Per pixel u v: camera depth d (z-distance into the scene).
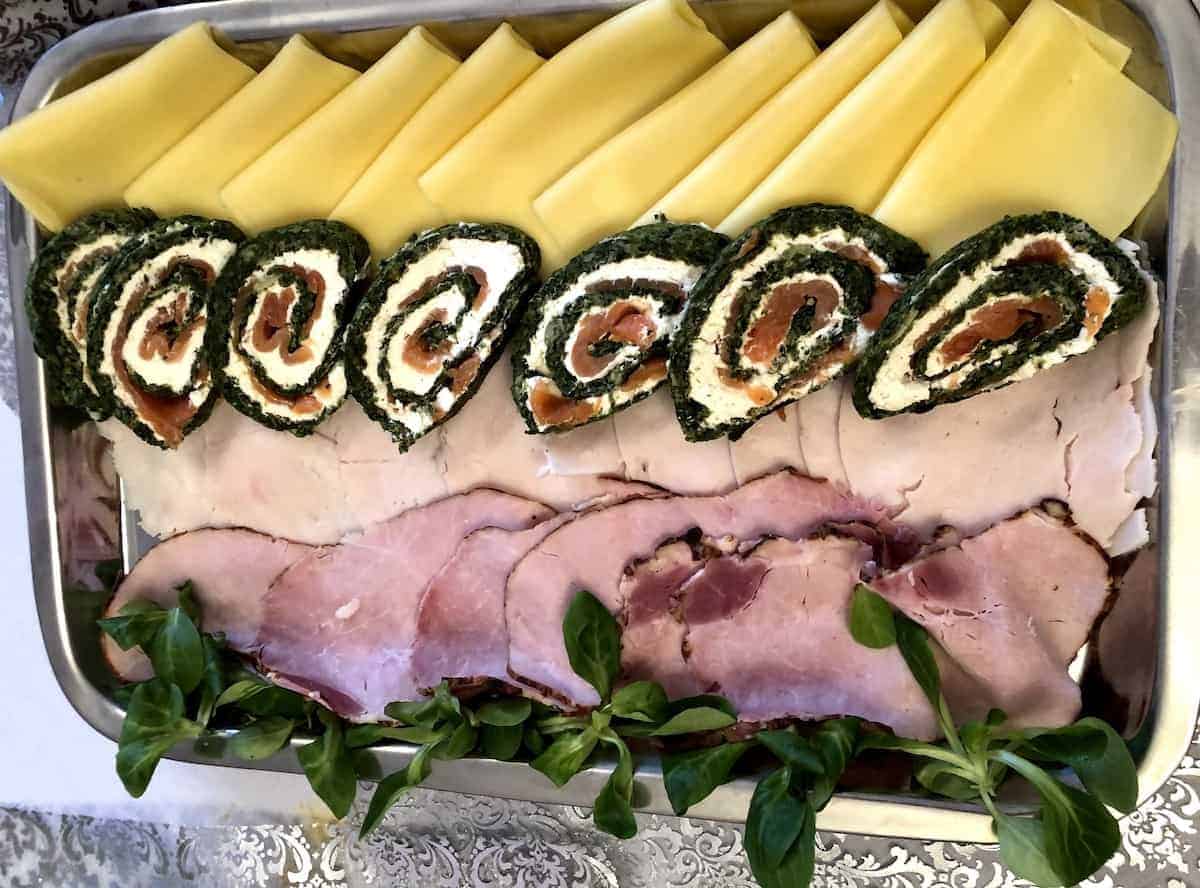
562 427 0.31
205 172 0.32
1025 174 0.27
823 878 0.36
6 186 0.34
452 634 0.34
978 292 0.27
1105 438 0.29
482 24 0.31
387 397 0.32
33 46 0.36
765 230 0.28
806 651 0.31
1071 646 0.30
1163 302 0.28
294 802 0.41
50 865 0.45
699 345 0.29
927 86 0.27
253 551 0.36
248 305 0.32
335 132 0.31
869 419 0.30
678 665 0.32
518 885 0.39
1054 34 0.26
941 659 0.31
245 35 0.33
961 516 0.30
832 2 0.29
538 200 0.30
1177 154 0.27
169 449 0.35
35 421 0.36
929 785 0.30
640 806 0.32
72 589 0.37
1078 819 0.27
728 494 0.32
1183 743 0.28
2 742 0.43
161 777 0.42
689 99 0.29
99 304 0.33
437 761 0.34
